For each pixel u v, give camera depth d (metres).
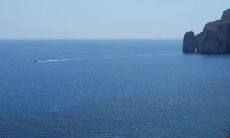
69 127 56.84
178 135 52.56
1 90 93.50
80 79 116.31
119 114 64.69
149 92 88.50
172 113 65.19
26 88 96.75
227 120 59.84
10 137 52.34
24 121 60.31
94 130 55.28
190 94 84.56
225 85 97.88
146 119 61.16
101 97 81.62
